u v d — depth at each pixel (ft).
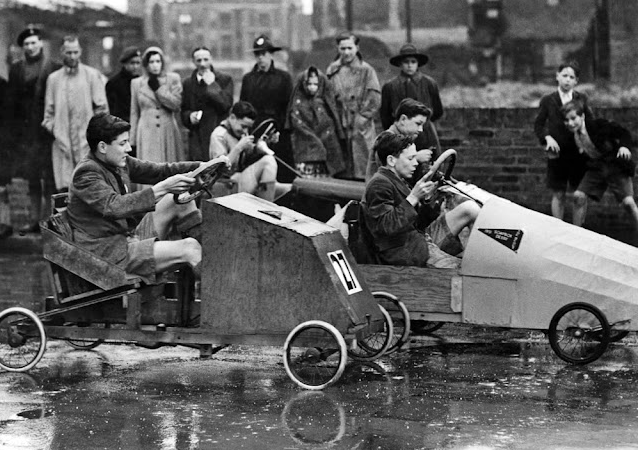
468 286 34.22
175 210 33.76
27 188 70.08
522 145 68.74
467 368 33.24
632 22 75.41
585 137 57.47
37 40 68.44
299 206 52.29
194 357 34.76
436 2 78.54
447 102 78.54
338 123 59.77
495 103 77.87
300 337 30.68
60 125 63.41
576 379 31.71
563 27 76.59
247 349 36.04
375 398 29.43
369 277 34.88
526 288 33.76
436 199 36.70
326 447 25.00
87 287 33.01
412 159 34.76
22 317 35.94
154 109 60.64
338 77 60.64
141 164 34.37
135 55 63.46
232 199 32.09
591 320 33.60
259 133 59.77
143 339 32.24
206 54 60.08
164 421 27.09
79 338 32.89
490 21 77.82
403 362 34.12
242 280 31.37
